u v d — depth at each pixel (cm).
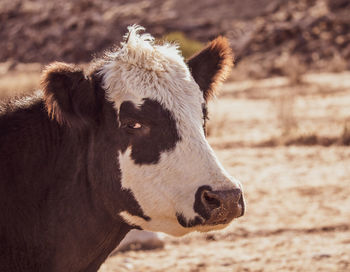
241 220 1402
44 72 642
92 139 680
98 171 676
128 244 1256
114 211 680
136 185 656
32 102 726
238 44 6044
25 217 686
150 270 1127
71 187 691
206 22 7038
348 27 5931
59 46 7156
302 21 6166
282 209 1480
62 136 704
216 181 624
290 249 1211
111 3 8456
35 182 692
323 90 3566
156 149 647
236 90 3981
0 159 691
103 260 730
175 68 679
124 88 660
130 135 654
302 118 2745
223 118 2761
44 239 688
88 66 711
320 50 5516
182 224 640
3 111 723
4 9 8556
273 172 1855
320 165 1923
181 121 650
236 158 2062
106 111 667
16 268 690
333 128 2450
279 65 4950
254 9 7194
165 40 762
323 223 1364
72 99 649
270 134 2462
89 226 693
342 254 1162
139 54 674
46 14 8131
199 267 1135
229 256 1188
